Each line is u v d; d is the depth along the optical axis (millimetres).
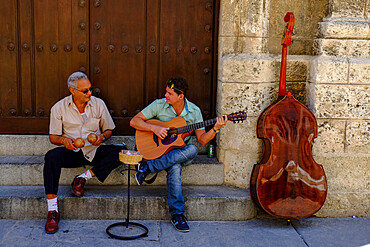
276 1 4402
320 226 4180
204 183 4496
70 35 4617
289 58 4449
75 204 4094
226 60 4320
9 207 4070
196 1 4641
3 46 4590
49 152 3979
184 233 3928
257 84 4301
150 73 4719
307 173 4117
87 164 4176
